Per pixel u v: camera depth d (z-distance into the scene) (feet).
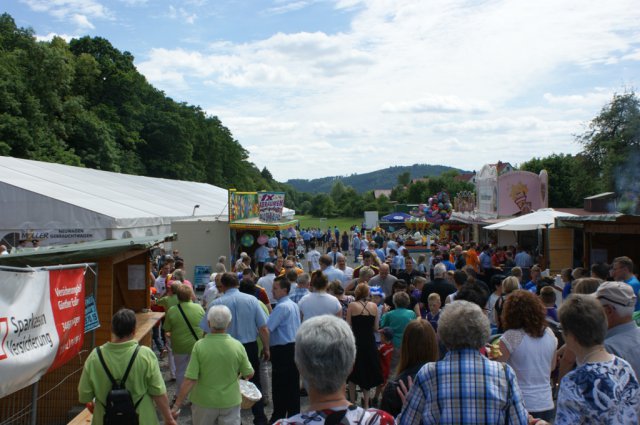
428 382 10.14
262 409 22.38
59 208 59.62
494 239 85.40
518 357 13.71
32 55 161.27
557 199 177.78
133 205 74.08
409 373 13.64
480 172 95.91
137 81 220.02
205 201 117.60
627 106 122.11
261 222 67.51
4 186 59.52
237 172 292.61
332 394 7.90
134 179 113.60
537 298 14.23
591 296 10.39
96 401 14.57
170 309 24.63
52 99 161.58
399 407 13.28
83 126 172.04
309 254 59.26
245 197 72.18
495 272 53.83
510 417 9.71
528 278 51.93
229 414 17.49
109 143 177.47
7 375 14.28
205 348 17.43
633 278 23.43
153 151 222.07
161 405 14.98
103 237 59.77
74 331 18.62
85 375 14.53
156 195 98.68
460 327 10.18
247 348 22.33
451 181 319.06
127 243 24.79
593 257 46.09
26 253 22.16
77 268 18.93
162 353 35.88
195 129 251.39
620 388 9.53
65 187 71.20
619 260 23.57
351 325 23.09
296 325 22.58
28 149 138.51
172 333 24.62
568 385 9.78
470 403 9.68
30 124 143.33
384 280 34.32
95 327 21.63
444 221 109.29
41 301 16.17
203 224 65.77
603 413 9.37
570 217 41.65
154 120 222.28
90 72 200.23
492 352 15.78
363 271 29.91
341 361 7.82
